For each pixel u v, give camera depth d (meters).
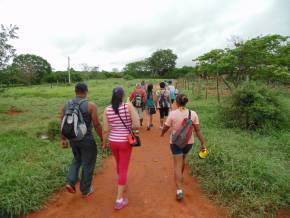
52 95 27.84
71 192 4.72
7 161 6.37
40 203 4.68
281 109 9.23
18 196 4.54
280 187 4.86
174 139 4.70
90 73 73.88
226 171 5.32
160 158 7.17
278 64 14.46
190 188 5.34
